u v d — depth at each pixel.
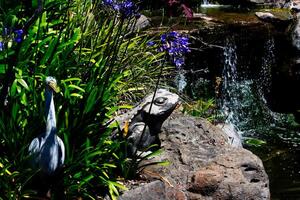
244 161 4.56
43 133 3.86
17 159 3.95
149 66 6.03
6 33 4.14
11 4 4.82
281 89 8.26
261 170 4.59
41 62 4.28
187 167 4.54
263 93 8.35
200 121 5.08
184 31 7.69
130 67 5.46
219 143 4.95
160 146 4.70
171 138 4.79
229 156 4.61
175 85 7.29
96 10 5.46
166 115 4.46
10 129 3.96
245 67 8.26
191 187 4.40
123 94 5.51
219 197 4.33
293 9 8.91
